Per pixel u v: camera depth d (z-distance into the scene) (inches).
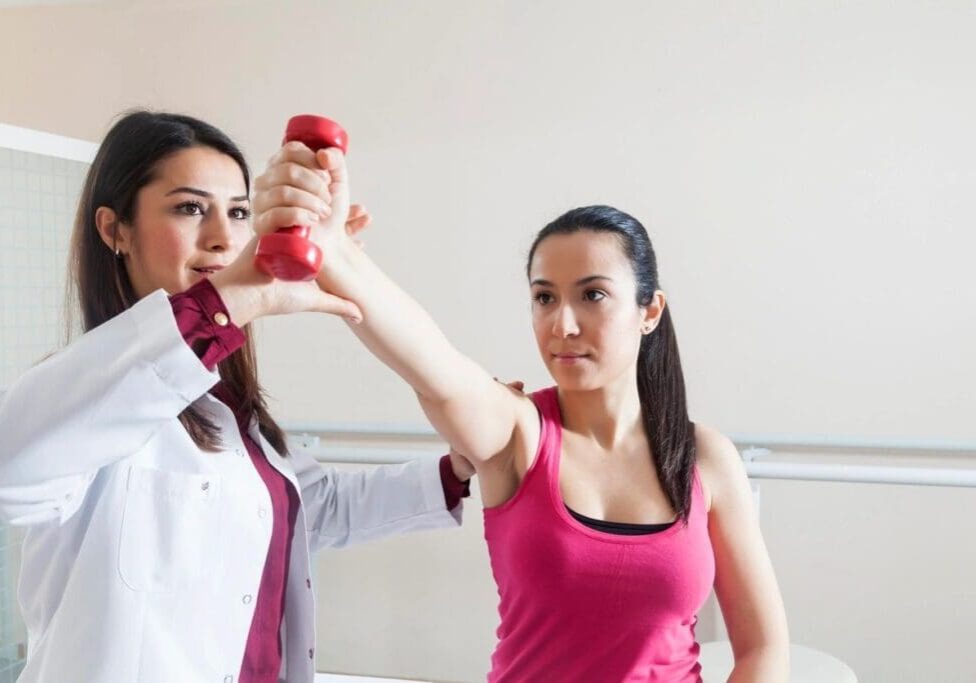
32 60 103.0
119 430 27.6
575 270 35.1
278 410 99.9
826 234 86.8
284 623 39.9
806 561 89.4
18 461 26.7
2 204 59.9
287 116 97.3
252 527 35.2
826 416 87.8
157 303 27.2
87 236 35.9
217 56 98.6
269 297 27.7
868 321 86.5
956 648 86.9
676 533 34.6
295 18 96.6
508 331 93.7
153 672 31.6
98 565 31.8
